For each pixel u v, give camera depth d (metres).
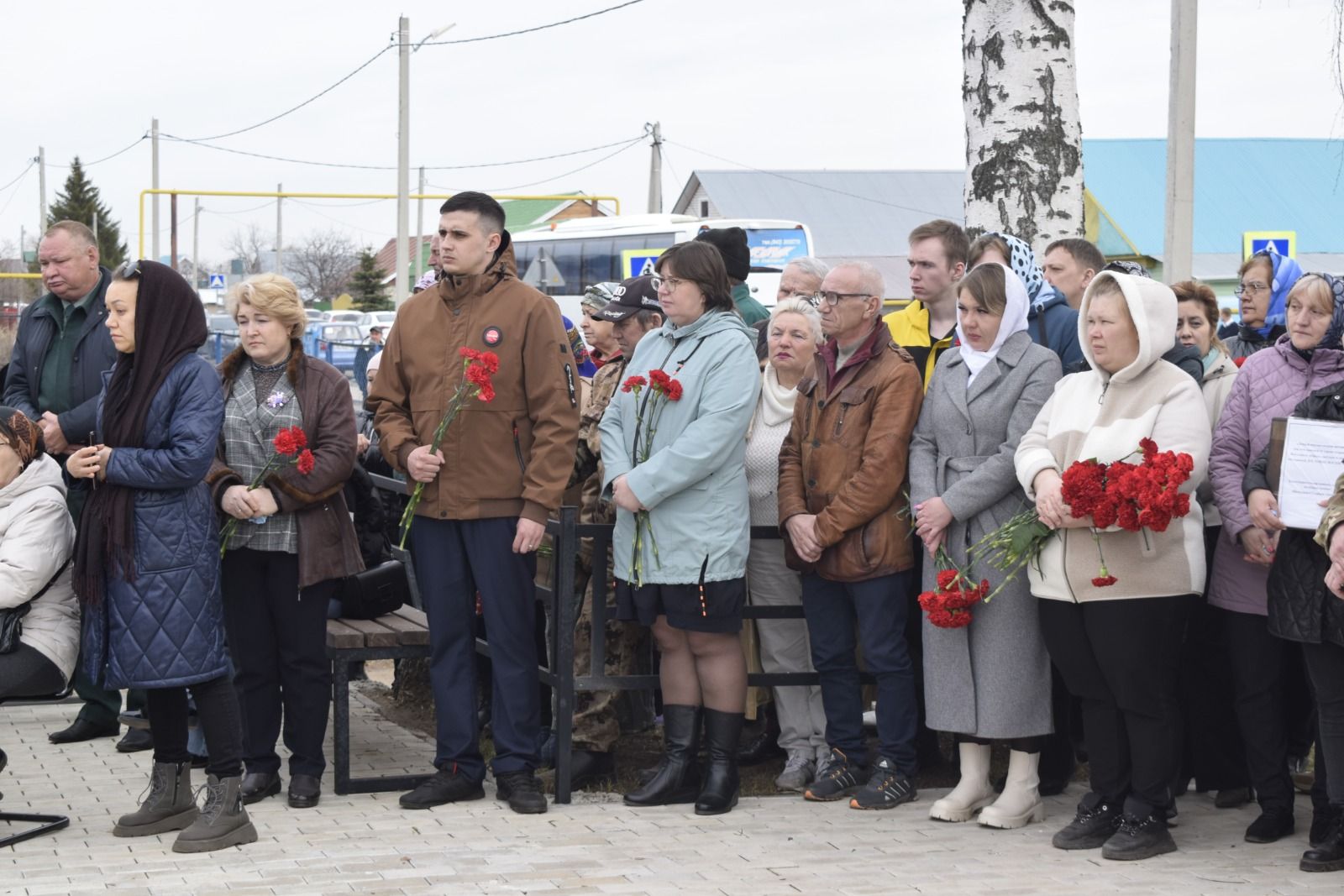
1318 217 35.44
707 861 4.94
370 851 5.04
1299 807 5.79
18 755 6.59
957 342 5.78
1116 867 4.90
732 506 5.53
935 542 5.40
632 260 24.61
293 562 5.61
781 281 6.66
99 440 5.16
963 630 5.43
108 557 5.02
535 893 4.58
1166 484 4.72
